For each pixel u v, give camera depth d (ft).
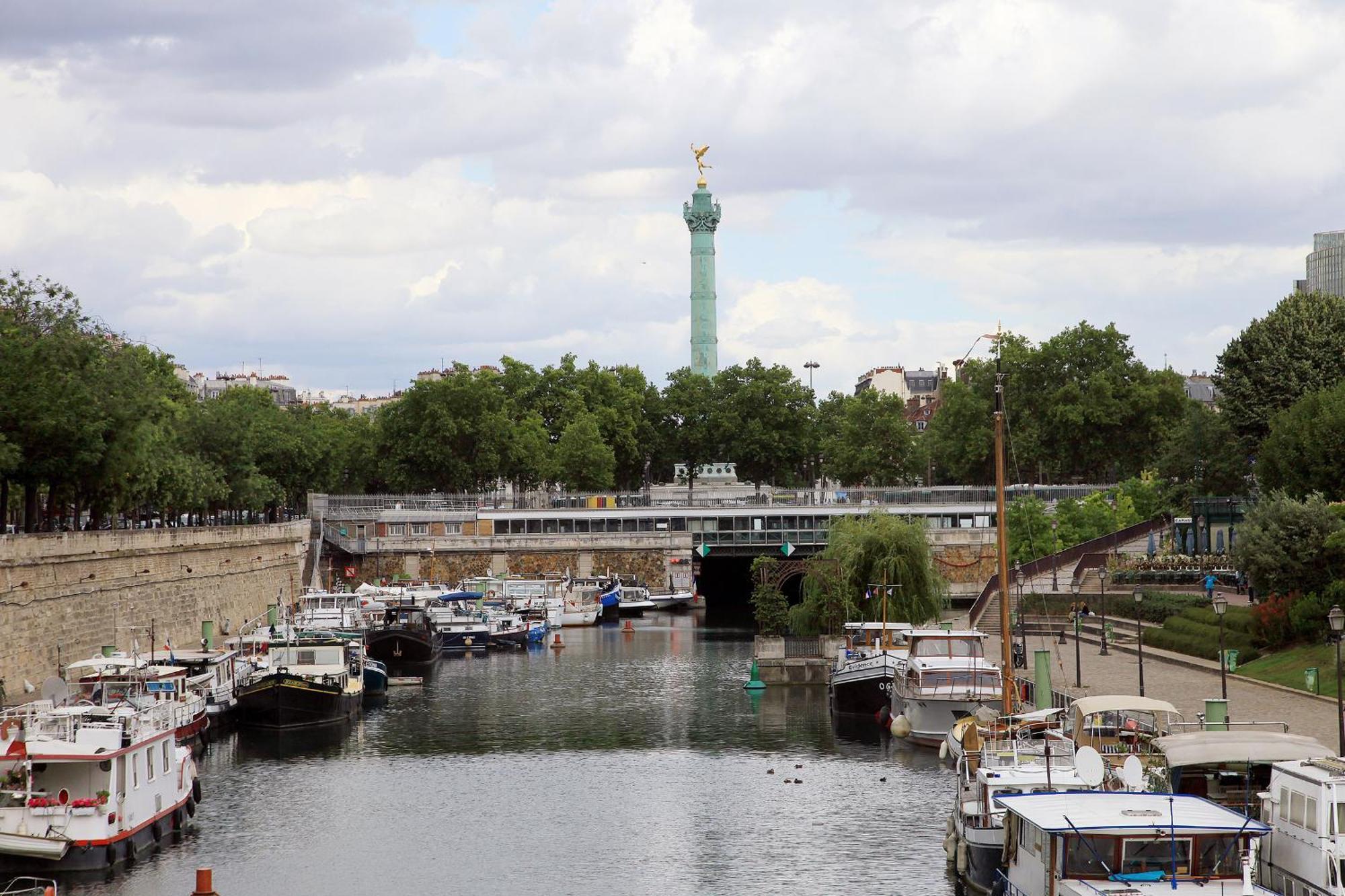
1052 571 433.07
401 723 290.15
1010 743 187.01
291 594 463.01
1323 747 154.20
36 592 263.49
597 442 647.97
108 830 175.83
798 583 561.84
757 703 310.65
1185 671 277.64
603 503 572.92
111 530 320.50
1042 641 342.03
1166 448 474.90
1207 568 377.30
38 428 278.26
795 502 574.15
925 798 215.31
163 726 199.00
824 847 189.16
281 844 194.49
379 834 199.41
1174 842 125.49
